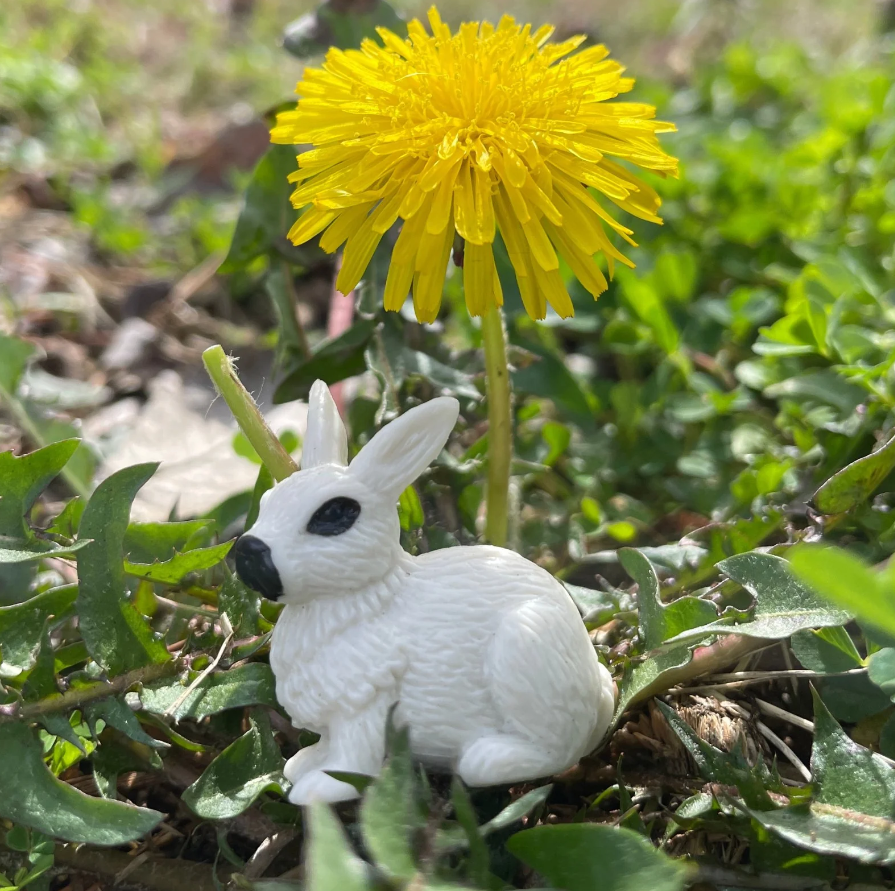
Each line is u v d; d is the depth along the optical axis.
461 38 0.09
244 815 0.09
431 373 0.12
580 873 0.07
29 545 0.09
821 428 0.13
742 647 0.10
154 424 0.15
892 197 0.17
